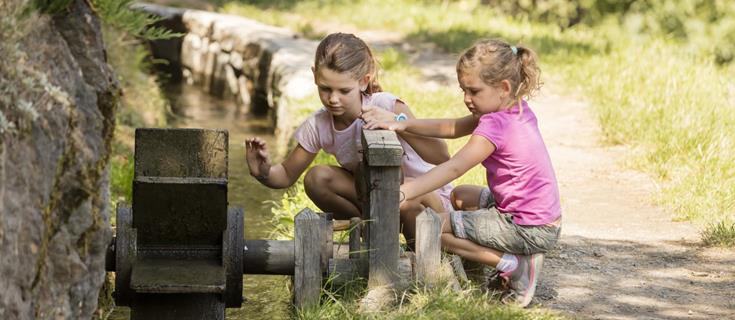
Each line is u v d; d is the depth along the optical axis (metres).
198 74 20.11
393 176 5.88
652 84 13.97
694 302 6.64
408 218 6.59
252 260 6.03
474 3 23.98
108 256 5.77
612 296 6.71
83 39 4.91
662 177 10.19
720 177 9.67
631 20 22.14
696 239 8.13
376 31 20.42
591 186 10.06
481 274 6.68
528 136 6.18
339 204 6.84
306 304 6.01
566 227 8.48
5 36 4.16
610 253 7.72
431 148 6.69
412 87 14.86
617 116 12.33
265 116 16.58
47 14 4.69
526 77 6.25
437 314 5.82
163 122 14.47
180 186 5.59
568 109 14.12
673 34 21.61
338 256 6.29
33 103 4.22
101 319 5.25
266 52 17.00
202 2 23.42
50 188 4.32
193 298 5.85
